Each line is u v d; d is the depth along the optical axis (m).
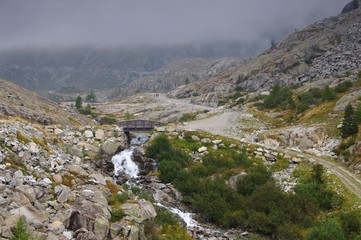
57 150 38.97
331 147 53.72
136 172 50.28
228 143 56.38
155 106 159.88
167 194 42.28
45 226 20.05
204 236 33.44
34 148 31.86
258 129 71.38
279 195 40.06
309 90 104.06
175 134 59.25
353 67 139.38
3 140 29.78
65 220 21.58
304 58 172.00
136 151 53.25
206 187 42.75
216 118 90.44
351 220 32.12
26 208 20.36
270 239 34.47
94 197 26.59
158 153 52.06
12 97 84.00
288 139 59.97
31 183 25.05
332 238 30.00
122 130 58.44
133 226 24.34
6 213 18.98
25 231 18.14
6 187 22.22
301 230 34.50
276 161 51.34
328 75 141.75
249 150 54.16
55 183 27.34
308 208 37.69
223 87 181.75
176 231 31.09
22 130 36.12
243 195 42.31
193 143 56.84
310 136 58.66
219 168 47.88
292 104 90.62
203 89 191.12
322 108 72.81
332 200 38.00
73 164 33.97
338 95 83.88
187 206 41.34
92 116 140.88
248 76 183.88
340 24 192.88
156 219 30.17
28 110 75.00
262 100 117.94
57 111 94.75
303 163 48.97
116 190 32.06
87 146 49.62
